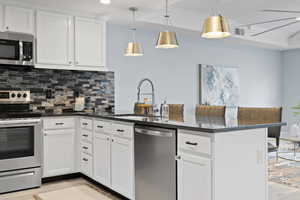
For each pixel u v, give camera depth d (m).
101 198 3.04
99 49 4.21
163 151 2.37
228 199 2.06
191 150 2.11
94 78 4.52
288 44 7.27
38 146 3.46
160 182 2.41
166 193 2.35
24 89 3.91
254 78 7.29
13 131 3.29
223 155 2.03
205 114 3.46
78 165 3.81
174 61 5.62
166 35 3.01
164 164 2.36
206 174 2.00
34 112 3.72
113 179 3.05
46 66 3.79
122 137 2.90
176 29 5.19
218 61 6.43
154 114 3.37
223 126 2.06
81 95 4.38
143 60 5.15
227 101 6.54
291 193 3.11
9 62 3.47
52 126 3.60
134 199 2.74
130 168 2.78
